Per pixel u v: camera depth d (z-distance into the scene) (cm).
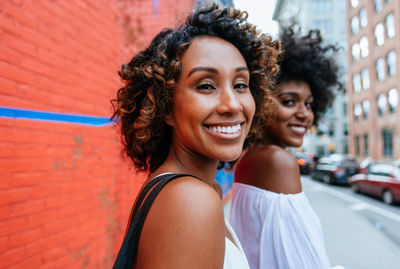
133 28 265
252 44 89
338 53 189
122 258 61
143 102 82
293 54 150
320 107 187
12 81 144
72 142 187
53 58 172
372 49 2500
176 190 60
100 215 216
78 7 196
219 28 80
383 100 2373
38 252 155
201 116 72
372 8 2483
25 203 149
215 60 74
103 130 223
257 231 121
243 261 78
